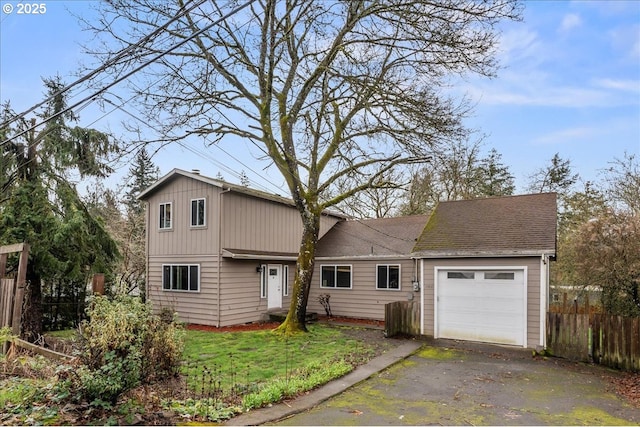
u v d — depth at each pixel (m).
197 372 7.64
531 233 11.29
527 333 10.55
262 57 11.68
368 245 16.86
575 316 9.58
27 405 4.52
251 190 15.88
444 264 11.93
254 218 16.27
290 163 12.44
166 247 16.31
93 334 4.82
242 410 5.34
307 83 12.02
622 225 10.62
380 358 9.16
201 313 14.97
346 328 13.71
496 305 11.13
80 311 14.67
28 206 12.74
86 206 14.87
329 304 16.97
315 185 12.93
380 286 15.86
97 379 4.44
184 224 15.79
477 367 8.64
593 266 11.14
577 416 5.73
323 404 5.96
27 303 10.27
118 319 4.92
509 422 5.42
